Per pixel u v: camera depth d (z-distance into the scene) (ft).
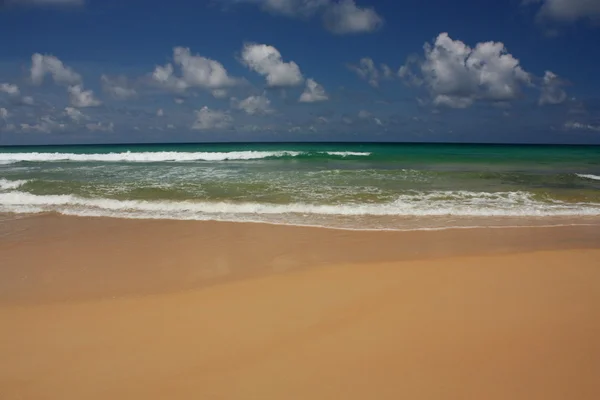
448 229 26.35
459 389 9.44
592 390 9.29
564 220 28.99
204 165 69.62
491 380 9.74
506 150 135.85
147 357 11.38
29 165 72.18
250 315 13.84
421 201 35.12
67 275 18.80
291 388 9.70
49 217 31.19
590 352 10.83
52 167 67.15
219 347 11.77
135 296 16.02
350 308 14.12
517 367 10.23
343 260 19.89
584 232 25.53
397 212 31.24
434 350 11.15
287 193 38.86
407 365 10.48
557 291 15.24
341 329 12.60
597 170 64.13
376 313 13.65
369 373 10.19
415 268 18.25
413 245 22.61
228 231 26.25
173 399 9.48
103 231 26.94
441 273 17.52
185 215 31.12
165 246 23.24
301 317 13.56
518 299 14.52
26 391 10.03
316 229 26.45
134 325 13.43
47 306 15.33
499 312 13.44
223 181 46.75
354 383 9.80
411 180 47.98
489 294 15.05
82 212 32.71
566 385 9.49
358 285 16.31
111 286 17.24
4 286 17.56
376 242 23.30
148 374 10.53
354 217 29.89
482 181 47.96
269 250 21.99
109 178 50.85
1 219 30.63
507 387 9.46
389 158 86.43
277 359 11.01
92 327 13.41
